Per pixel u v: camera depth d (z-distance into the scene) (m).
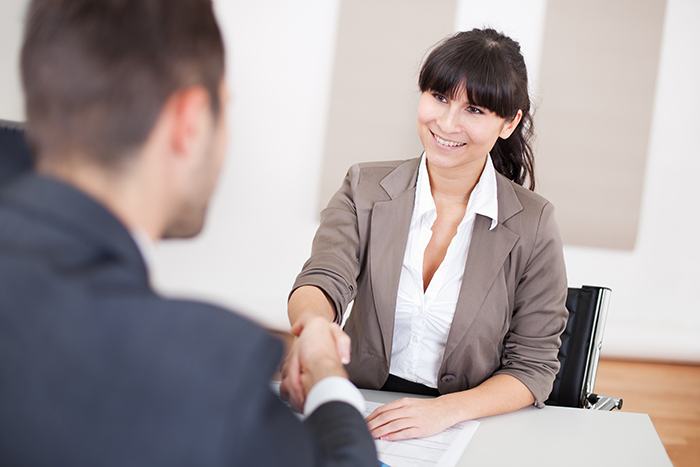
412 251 1.55
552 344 1.52
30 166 0.74
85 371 0.47
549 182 4.38
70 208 0.51
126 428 0.46
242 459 0.48
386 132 4.35
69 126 0.54
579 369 1.68
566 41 4.29
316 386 0.73
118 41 0.54
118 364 0.47
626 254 4.42
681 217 4.41
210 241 4.44
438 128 1.44
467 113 1.42
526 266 1.53
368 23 4.29
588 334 1.69
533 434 1.31
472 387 1.54
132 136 0.54
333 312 1.42
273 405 0.54
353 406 0.68
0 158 0.74
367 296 1.57
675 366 4.32
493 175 1.55
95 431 0.46
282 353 0.52
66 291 0.48
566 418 1.41
